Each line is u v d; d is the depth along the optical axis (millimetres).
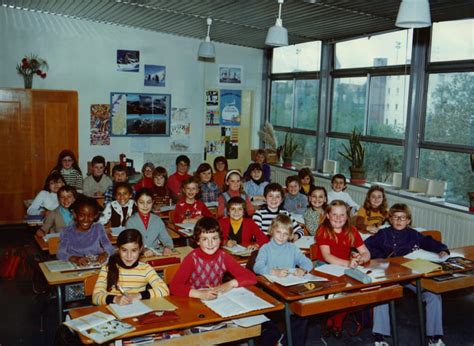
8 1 7207
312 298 3289
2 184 7461
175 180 6824
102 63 8445
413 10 3420
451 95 6051
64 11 7734
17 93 7418
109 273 3178
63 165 7059
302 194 6137
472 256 4215
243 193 5598
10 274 5383
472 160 5652
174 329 2756
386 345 3945
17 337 3992
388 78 6941
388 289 3525
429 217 5961
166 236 4535
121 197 4977
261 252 3703
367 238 4520
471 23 5730
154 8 6852
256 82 9781
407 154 6523
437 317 3967
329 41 7891
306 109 8719
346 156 7414
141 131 8875
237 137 9805
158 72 8891
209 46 7074
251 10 6242
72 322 2660
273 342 3594
